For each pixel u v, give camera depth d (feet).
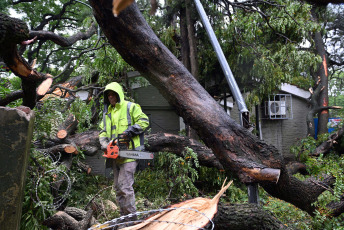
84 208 13.51
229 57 26.86
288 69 26.37
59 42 17.70
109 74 23.65
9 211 4.75
